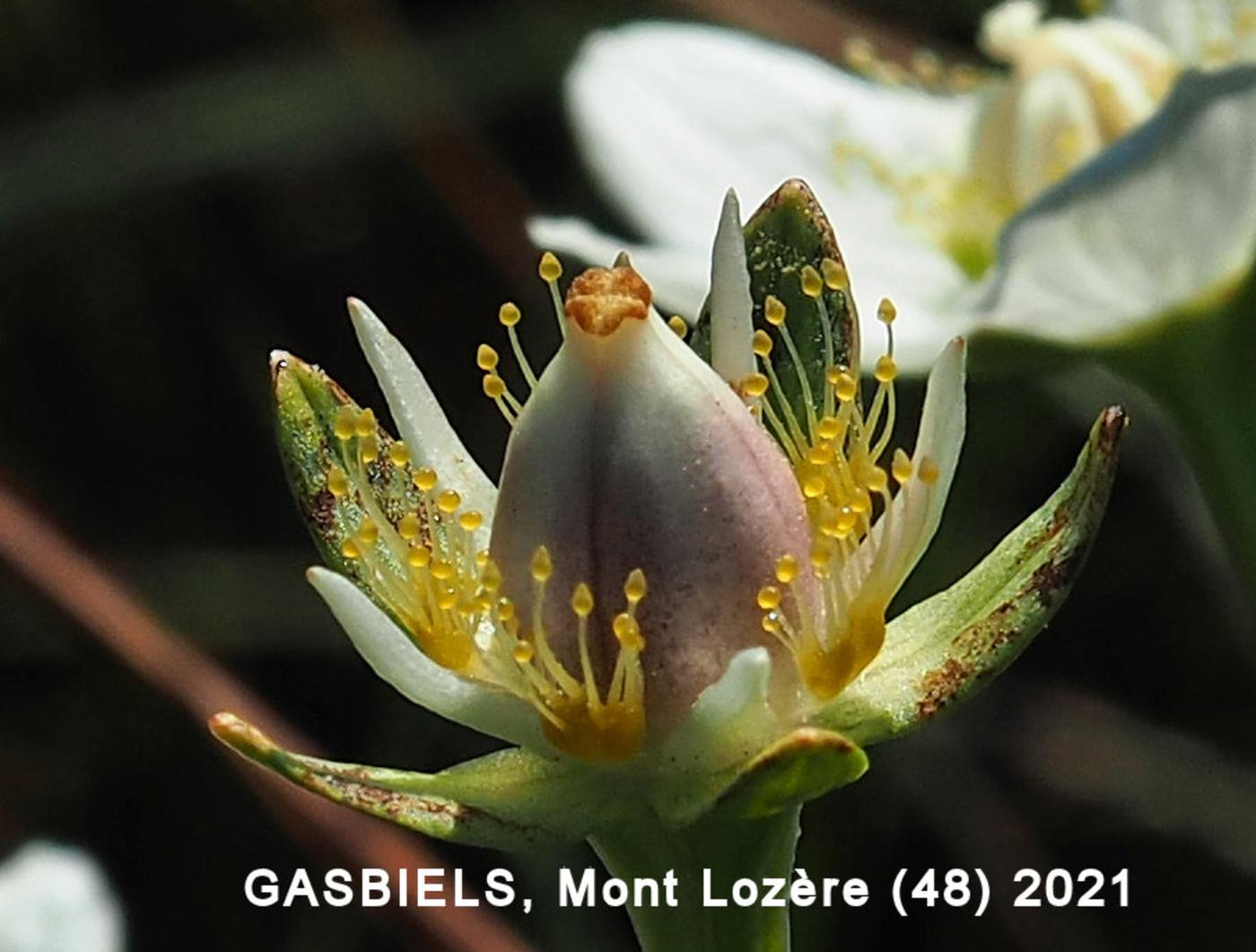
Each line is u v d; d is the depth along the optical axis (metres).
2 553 0.12
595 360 0.08
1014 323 0.11
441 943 0.11
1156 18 0.13
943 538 0.14
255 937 0.15
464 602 0.08
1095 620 0.15
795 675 0.08
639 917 0.08
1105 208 0.10
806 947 0.14
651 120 0.13
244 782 0.12
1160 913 0.14
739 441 0.08
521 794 0.08
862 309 0.12
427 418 0.08
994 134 0.12
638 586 0.07
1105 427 0.08
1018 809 0.14
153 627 0.12
